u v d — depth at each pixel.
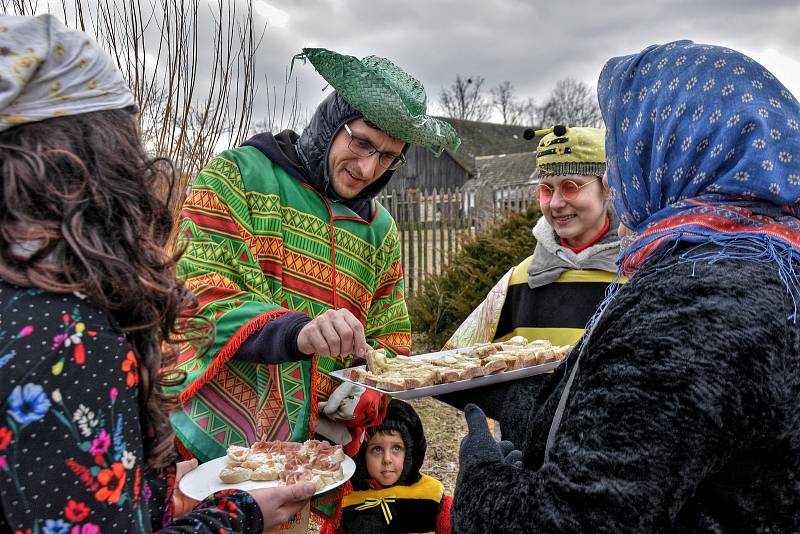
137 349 0.90
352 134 2.10
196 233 2.02
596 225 2.66
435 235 10.05
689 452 0.86
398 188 30.59
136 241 0.89
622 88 1.20
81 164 0.81
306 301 2.16
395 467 2.38
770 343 0.89
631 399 0.90
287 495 1.21
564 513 0.92
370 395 2.14
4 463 0.73
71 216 0.81
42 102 0.82
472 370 1.97
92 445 0.78
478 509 1.09
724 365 0.88
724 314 0.90
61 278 0.81
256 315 1.90
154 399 0.97
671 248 1.04
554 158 2.57
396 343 2.42
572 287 2.66
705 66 1.08
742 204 1.03
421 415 5.12
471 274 6.92
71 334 0.79
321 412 2.19
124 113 0.92
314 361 2.10
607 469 0.89
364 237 2.33
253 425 2.04
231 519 1.07
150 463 0.99
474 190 11.47
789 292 0.94
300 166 2.25
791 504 0.93
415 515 2.38
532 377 2.13
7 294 0.78
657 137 1.12
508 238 6.94
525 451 1.27
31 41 0.81
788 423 0.90
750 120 1.02
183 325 1.08
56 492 0.76
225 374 2.06
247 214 2.09
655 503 0.86
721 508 0.95
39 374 0.75
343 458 1.89
